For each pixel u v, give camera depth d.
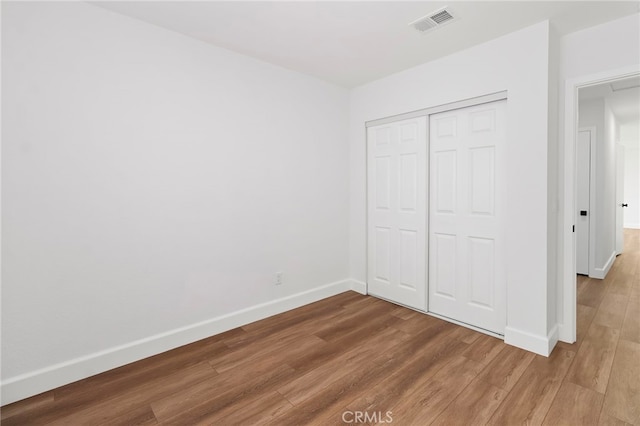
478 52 2.53
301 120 3.23
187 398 1.84
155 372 2.11
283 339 2.57
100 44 2.05
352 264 3.81
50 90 1.89
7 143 1.77
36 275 1.88
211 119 2.59
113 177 2.14
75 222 2.00
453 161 2.82
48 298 1.92
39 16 1.84
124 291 2.21
